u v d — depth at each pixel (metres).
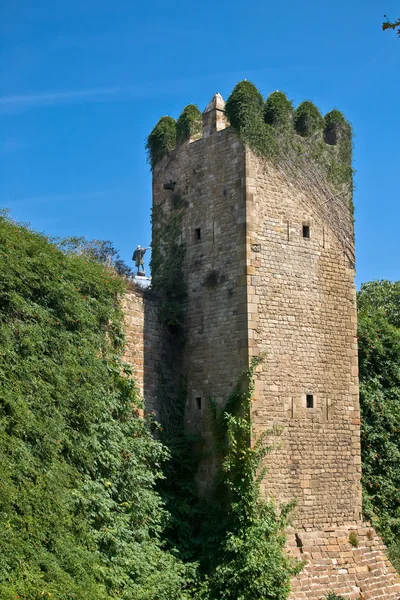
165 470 21.94
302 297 22.69
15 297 17.19
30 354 17.20
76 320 18.73
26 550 15.29
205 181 23.47
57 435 17.12
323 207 23.75
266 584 18.98
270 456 21.12
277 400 21.56
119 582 17.31
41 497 16.06
